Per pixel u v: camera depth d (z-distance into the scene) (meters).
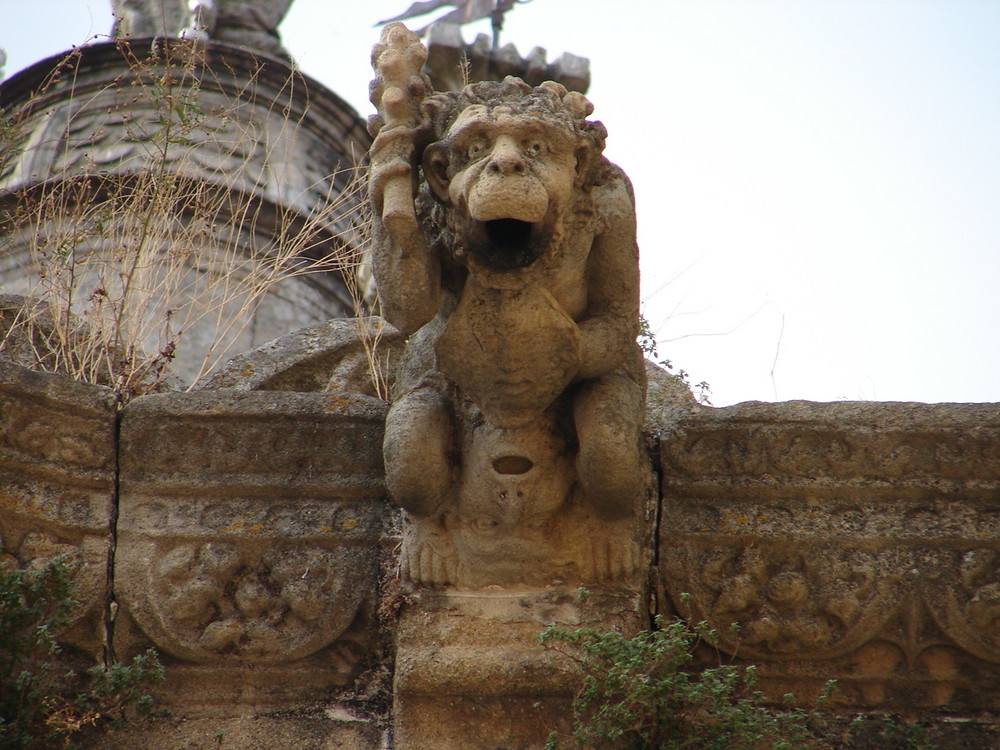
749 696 7.44
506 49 18.47
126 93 17.19
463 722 7.11
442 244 6.80
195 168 13.75
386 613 7.45
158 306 11.64
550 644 7.05
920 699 7.38
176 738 7.25
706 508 7.62
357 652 7.58
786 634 7.39
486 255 6.54
